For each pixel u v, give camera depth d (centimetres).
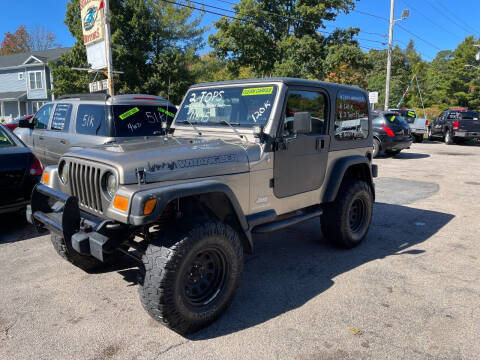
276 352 274
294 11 2989
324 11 2961
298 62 2823
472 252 475
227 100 396
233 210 315
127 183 273
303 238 522
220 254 303
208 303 300
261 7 2992
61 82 2459
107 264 418
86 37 1666
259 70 3150
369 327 306
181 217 302
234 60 3128
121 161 279
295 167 385
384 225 586
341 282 387
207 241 287
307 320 316
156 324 310
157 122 648
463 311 332
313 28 2988
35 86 3681
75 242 285
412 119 2048
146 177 276
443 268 424
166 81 2598
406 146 1384
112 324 309
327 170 429
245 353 273
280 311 330
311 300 350
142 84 2536
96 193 296
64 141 676
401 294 362
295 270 416
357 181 468
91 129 625
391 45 2427
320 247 487
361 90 488
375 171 518
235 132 371
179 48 2814
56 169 362
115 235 285
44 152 750
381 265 431
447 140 1944
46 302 343
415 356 271
